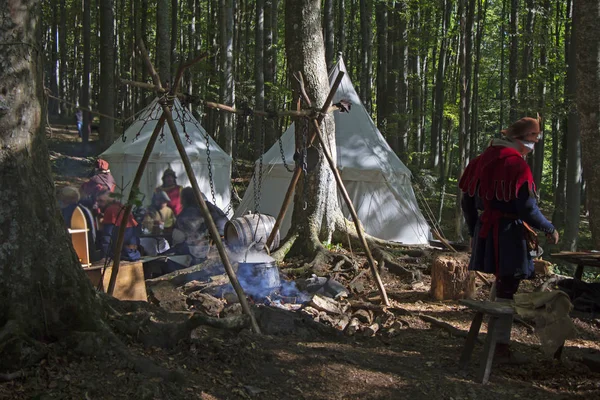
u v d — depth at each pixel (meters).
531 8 18.58
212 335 3.65
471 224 4.25
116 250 5.05
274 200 9.95
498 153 3.88
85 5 20.12
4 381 2.73
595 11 7.32
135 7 22.50
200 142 11.55
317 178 8.11
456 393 3.39
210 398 2.97
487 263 3.92
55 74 30.30
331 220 8.30
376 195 10.01
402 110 21.20
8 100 3.09
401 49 21.25
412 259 7.99
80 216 5.64
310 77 8.02
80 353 3.00
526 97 15.93
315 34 8.02
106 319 3.40
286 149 10.13
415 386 3.43
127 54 27.31
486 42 27.98
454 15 21.72
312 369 3.53
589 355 3.99
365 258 7.85
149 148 4.83
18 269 3.07
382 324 5.01
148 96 21.44
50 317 3.11
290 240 8.07
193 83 23.81
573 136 12.05
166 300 5.41
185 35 29.16
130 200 4.42
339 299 6.02
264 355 3.58
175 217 7.76
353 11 25.95
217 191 11.72
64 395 2.69
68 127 26.25
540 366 3.98
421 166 24.11
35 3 3.21
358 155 10.07
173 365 3.21
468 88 14.79
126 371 2.97
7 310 3.01
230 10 17.30
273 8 21.66
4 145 3.08
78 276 3.30
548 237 3.78
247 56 27.41
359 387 3.38
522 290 6.29
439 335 4.76
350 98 10.66
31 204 3.15
